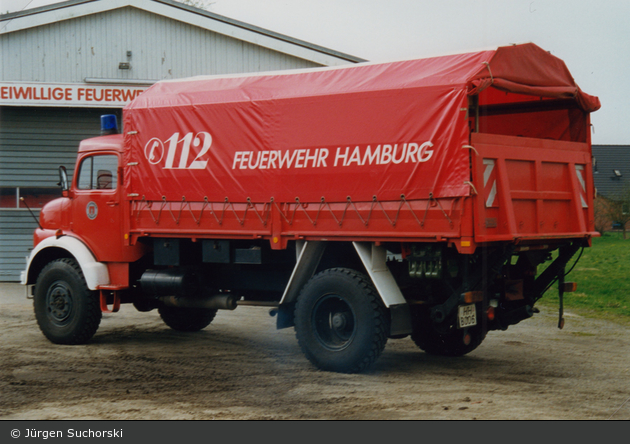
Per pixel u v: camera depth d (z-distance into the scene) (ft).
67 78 47.50
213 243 24.03
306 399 18.12
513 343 27.02
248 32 48.03
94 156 27.35
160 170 24.81
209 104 23.66
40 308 27.20
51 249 28.22
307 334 21.31
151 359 23.72
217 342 27.30
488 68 19.19
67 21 47.29
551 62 22.20
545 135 24.50
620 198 112.16
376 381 20.17
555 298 40.32
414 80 19.97
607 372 21.62
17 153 48.85
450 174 18.98
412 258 20.11
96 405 17.62
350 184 20.88
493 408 17.26
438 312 20.42
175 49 48.01
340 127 21.12
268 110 22.47
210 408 17.30
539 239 20.70
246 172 22.86
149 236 25.27
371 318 20.24
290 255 23.99
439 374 21.25
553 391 19.06
